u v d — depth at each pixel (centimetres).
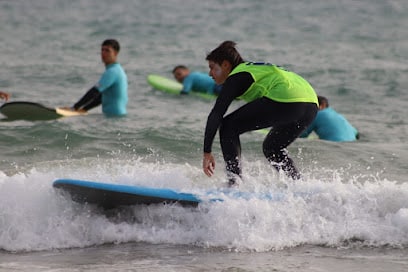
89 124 3700
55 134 3309
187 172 2517
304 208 2016
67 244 1912
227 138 2183
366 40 9312
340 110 4944
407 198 2038
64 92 5519
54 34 9694
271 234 1934
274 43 8975
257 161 2894
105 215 2027
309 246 1897
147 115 4206
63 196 2016
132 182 2219
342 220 1998
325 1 14275
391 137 3809
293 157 3050
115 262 1758
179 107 4875
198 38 9394
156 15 12144
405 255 1817
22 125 3538
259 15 12150
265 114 2162
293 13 12475
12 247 1884
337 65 7031
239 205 1984
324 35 9806
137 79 6256
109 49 4141
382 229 1959
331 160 3002
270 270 1694
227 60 2191
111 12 12700
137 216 2030
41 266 1727
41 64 6938
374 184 2153
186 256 1811
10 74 6291
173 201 2006
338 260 1775
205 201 1995
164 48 8419
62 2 14438
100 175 2302
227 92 2127
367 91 5666
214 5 13700
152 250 1866
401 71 6638
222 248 1884
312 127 3609
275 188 2153
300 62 7300
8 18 11775
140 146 3166
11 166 2761
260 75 2161
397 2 13938
